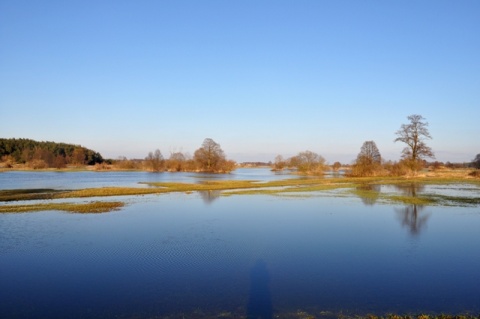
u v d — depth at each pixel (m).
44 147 195.38
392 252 20.75
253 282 15.86
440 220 30.39
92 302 13.86
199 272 17.31
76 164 187.25
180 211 35.38
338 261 19.02
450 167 147.25
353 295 14.30
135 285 15.62
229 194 51.09
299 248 21.62
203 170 146.62
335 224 28.78
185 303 13.64
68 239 23.92
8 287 15.56
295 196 48.34
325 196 48.16
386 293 14.52
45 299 14.21
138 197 47.25
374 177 91.38
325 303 13.50
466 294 14.40
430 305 13.28
